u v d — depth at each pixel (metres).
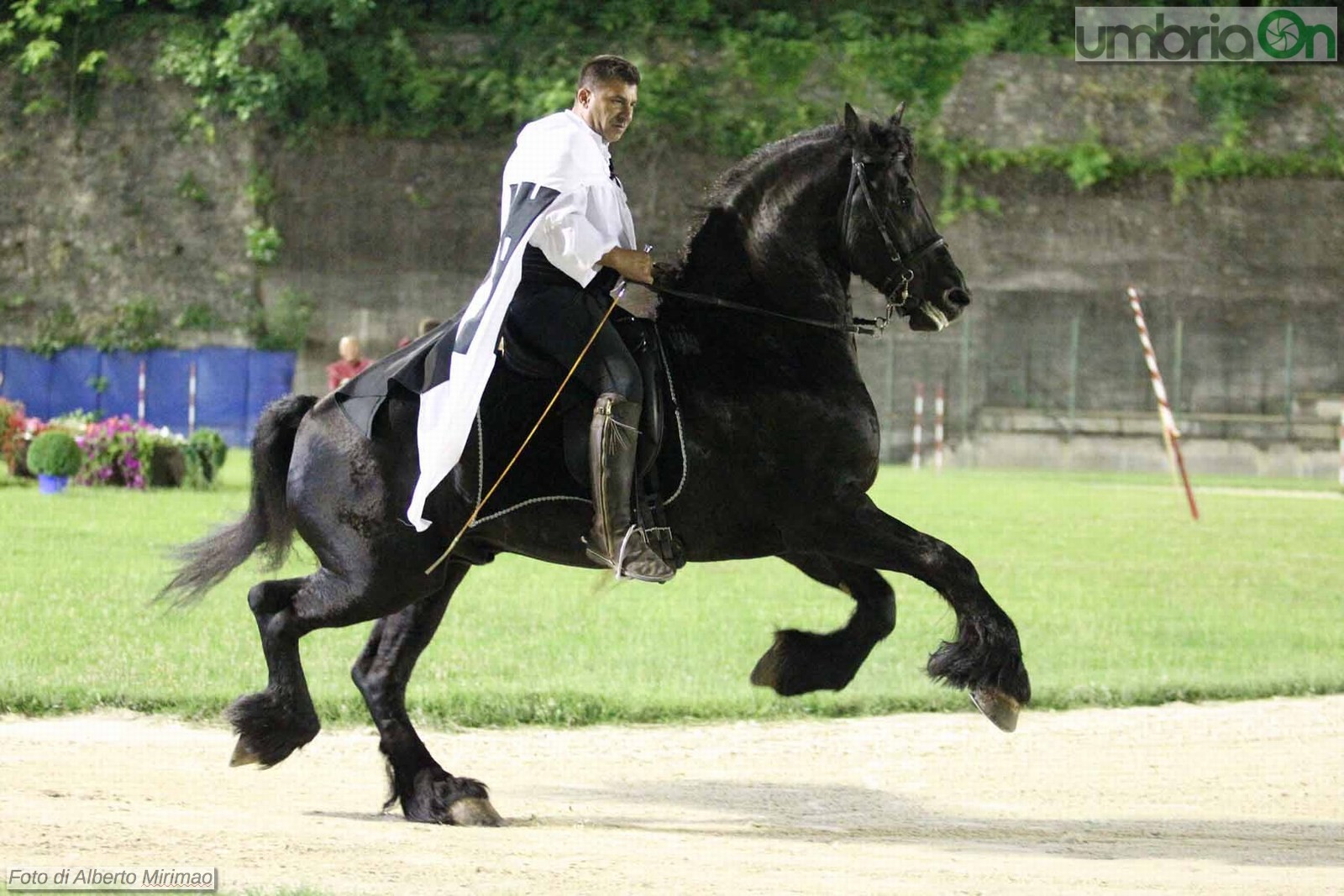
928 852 8.03
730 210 8.98
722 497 8.79
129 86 49.53
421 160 49.44
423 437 8.52
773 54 50.88
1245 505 34.47
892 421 49.19
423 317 48.91
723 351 8.81
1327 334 50.88
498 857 7.52
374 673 9.28
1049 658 14.79
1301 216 51.28
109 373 48.44
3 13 49.78
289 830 8.01
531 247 8.76
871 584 9.14
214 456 30.41
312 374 48.47
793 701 12.43
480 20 52.38
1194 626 16.91
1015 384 49.81
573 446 8.64
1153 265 50.66
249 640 14.33
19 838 7.35
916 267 8.88
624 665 13.84
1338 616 17.84
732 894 6.77
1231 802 9.72
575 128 8.70
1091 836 8.66
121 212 49.12
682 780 10.11
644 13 51.84
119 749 10.34
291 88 48.84
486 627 15.62
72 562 18.75
